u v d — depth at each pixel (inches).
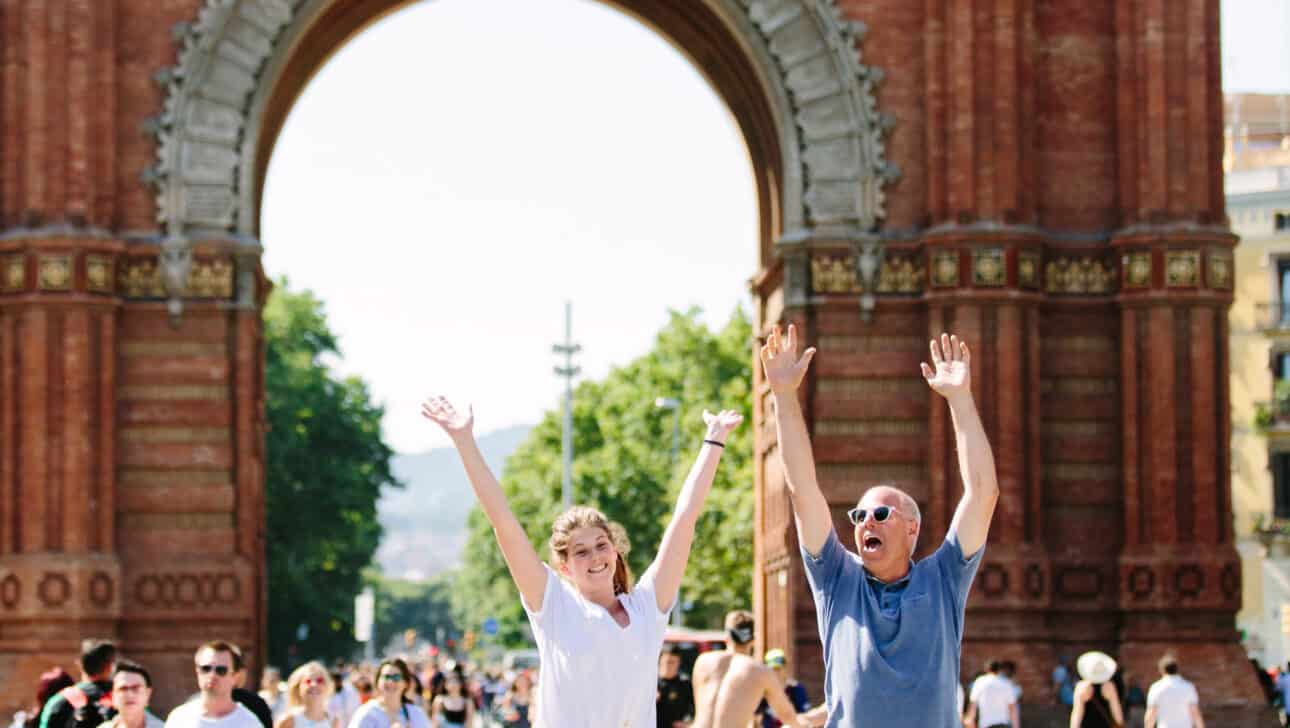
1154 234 2623.0
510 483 7795.3
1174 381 2625.5
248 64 2630.4
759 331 2874.0
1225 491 2635.3
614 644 736.3
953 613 743.7
